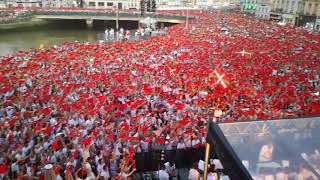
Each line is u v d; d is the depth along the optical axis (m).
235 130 8.62
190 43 52.94
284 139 8.30
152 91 28.59
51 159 16.77
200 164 15.97
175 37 59.47
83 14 96.94
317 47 54.22
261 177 7.12
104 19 98.56
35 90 28.47
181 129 20.64
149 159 18.48
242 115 23.02
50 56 43.81
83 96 27.14
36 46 73.81
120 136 19.23
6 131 19.72
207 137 9.04
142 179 17.56
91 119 22.12
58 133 19.61
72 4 125.94
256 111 23.62
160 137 19.39
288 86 31.08
